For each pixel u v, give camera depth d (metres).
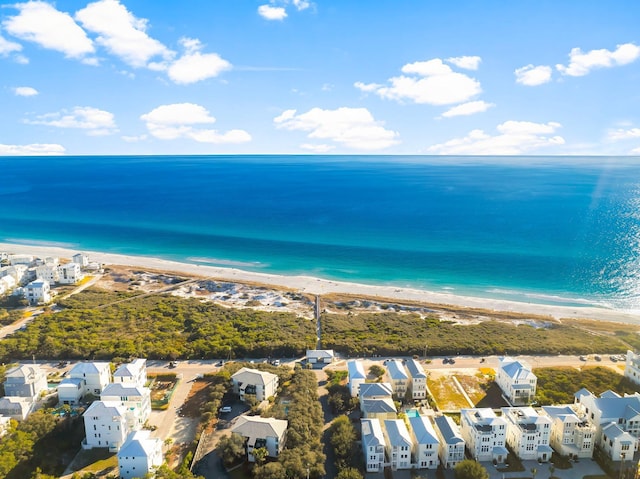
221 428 123.75
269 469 100.94
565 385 145.25
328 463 111.00
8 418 121.88
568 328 198.38
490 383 150.38
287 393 138.38
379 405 126.12
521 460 114.00
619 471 108.00
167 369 158.25
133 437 107.50
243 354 169.75
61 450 114.88
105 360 162.62
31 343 171.00
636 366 147.38
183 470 104.56
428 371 158.75
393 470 110.94
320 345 180.50
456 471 104.88
